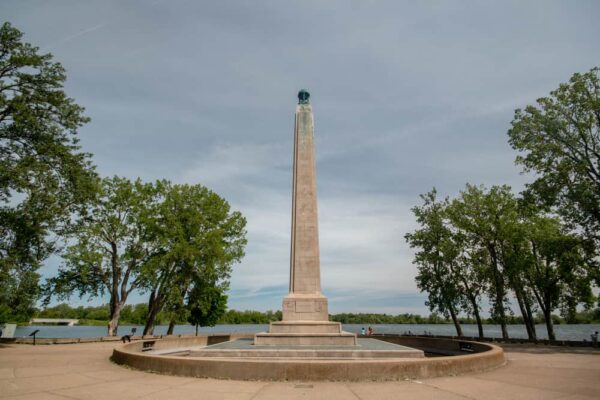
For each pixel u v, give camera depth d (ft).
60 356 67.46
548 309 128.16
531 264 125.90
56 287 127.75
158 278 139.54
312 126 93.86
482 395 34.58
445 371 45.44
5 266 81.41
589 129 95.30
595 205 91.40
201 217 147.54
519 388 37.83
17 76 90.48
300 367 42.19
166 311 139.44
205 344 108.99
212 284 150.51
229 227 155.02
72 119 96.73
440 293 147.43
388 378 42.47
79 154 97.14
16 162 87.10
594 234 98.02
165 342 87.45
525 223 132.26
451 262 143.84
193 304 147.54
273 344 74.43
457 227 144.05
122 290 137.49
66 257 125.70
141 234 140.56
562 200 98.84
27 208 86.28
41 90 92.94
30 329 378.32
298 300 82.69
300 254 85.81
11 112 88.84
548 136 100.12
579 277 116.47
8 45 88.69
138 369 50.14
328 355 62.23
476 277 142.00
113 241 137.28
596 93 95.35
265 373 42.42
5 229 85.81
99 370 49.83
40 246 92.63
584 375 46.09
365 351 62.28
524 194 105.09
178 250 134.82
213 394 34.94
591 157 96.63
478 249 141.59
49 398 32.89
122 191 138.00
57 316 491.72
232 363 43.29
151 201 148.25
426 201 156.56
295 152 92.48
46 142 91.91
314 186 89.76
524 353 76.95
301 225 87.30
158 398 33.19
